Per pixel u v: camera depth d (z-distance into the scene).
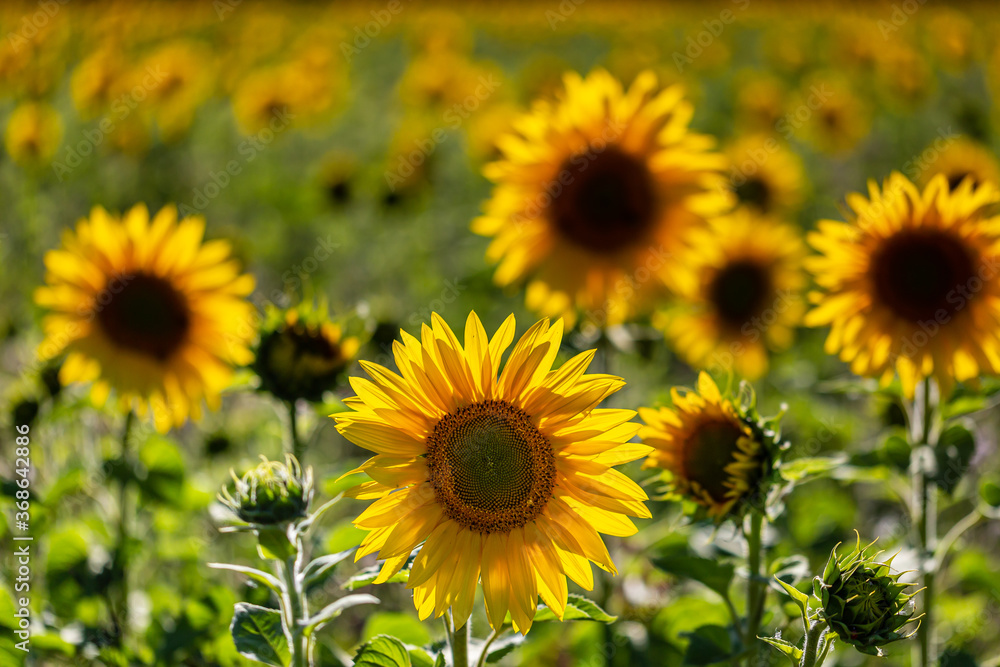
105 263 4.53
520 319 7.01
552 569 2.46
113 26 13.72
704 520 2.98
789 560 3.05
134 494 4.38
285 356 3.72
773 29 19.45
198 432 5.72
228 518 2.72
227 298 4.68
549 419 2.52
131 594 4.07
